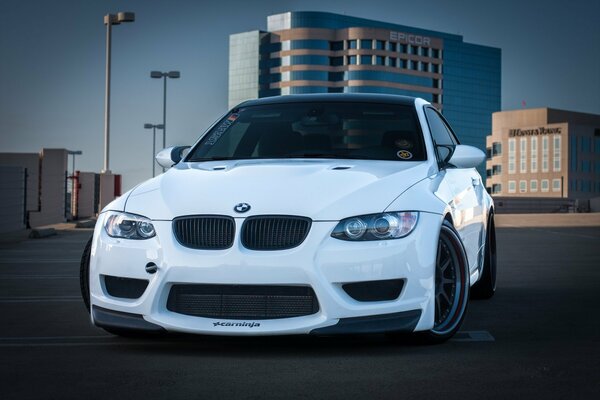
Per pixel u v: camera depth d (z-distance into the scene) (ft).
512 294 23.90
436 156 18.28
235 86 471.21
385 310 14.61
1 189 64.59
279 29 451.94
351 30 444.96
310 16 444.55
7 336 17.08
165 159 19.26
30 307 21.94
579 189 445.78
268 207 14.84
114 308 15.38
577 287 25.64
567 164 440.04
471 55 528.22
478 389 11.99
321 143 18.38
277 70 452.35
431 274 15.03
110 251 15.48
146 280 15.07
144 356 14.70
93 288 15.78
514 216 115.44
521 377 12.75
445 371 13.21
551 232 64.08
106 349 15.42
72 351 15.25
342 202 14.88
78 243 51.62
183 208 15.21
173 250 14.87
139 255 15.11
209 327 14.62
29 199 79.87
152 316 14.93
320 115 19.25
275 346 15.57
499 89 542.16
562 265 33.58
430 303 15.02
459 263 16.21
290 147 18.40
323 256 14.43
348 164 16.92
